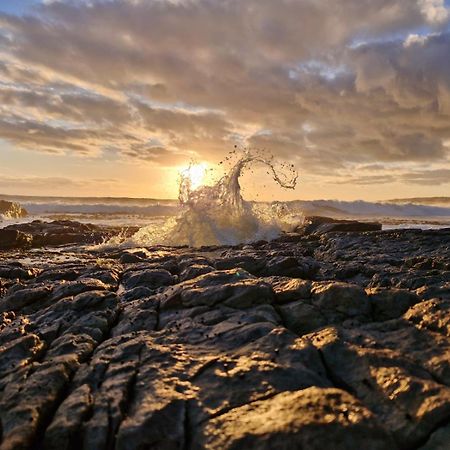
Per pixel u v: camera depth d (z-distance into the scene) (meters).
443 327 1.69
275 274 3.03
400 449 1.18
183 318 2.02
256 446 1.12
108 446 1.20
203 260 3.44
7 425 1.28
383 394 1.34
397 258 3.62
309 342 1.63
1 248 5.77
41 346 1.82
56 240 6.64
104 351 1.71
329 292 2.02
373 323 1.84
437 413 1.21
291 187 6.55
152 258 4.27
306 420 1.17
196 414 1.29
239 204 6.26
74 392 1.42
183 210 6.23
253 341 1.68
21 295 2.50
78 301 2.29
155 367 1.53
